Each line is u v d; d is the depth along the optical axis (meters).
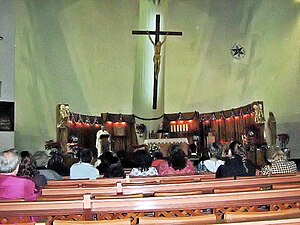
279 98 16.20
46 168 7.73
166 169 6.71
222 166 6.11
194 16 18.30
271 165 6.84
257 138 15.68
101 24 17.27
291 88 15.75
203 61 18.52
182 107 18.70
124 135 17.78
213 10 18.09
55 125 15.22
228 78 18.08
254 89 17.09
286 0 15.77
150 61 17.86
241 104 17.55
